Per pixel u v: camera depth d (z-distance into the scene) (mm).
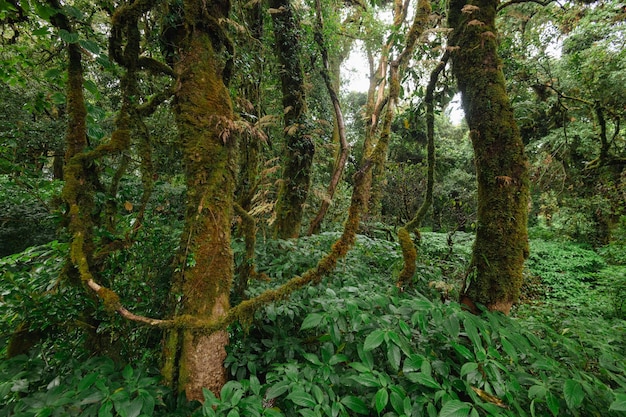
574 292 5062
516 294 1770
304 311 1829
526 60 4359
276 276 2197
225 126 1358
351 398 1159
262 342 1585
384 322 1376
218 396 1370
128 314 1190
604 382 1444
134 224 1445
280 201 3467
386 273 2621
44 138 4391
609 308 3910
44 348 1456
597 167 3475
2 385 1021
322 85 4078
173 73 1424
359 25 4414
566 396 1074
